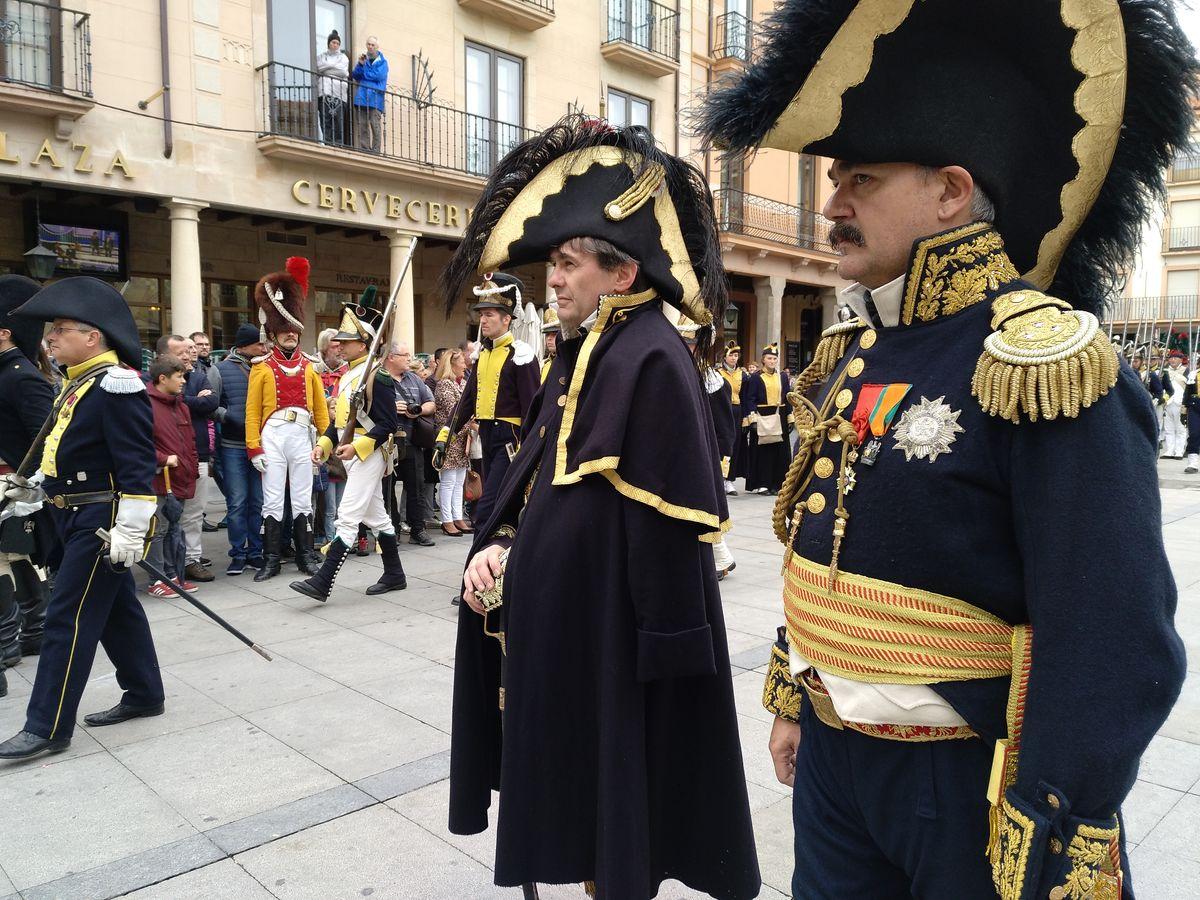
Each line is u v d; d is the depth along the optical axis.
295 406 6.35
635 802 1.71
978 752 1.17
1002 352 1.09
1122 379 1.06
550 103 15.59
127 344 3.46
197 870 2.51
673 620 1.69
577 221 1.84
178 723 3.56
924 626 1.16
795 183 19.89
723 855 1.89
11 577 4.29
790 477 1.41
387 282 15.27
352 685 4.00
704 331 2.02
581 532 1.75
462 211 14.27
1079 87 1.21
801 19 1.22
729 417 6.57
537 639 1.77
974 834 1.17
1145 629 0.99
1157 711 1.00
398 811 2.84
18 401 4.08
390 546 5.80
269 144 11.87
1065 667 1.01
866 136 1.22
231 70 11.75
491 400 5.38
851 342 1.48
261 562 6.54
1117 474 1.02
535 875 1.77
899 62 1.20
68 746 3.32
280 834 2.69
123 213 12.36
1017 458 1.09
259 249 13.88
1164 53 1.18
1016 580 1.12
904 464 1.18
